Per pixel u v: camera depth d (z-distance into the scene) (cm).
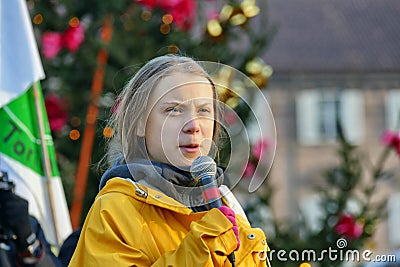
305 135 4991
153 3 1511
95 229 648
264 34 1559
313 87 5012
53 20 1506
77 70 1504
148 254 643
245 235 680
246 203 1500
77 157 1485
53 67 1499
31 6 1509
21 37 1060
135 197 657
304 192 4994
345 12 5294
